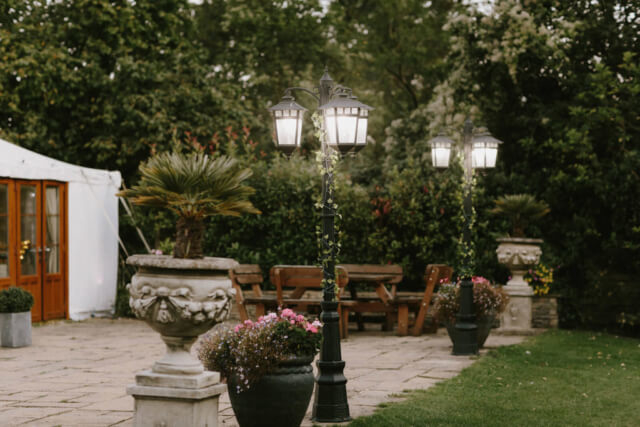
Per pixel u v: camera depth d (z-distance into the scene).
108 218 15.30
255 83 24.56
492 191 15.15
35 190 14.09
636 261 14.20
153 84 19.64
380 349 11.23
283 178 15.44
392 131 20.33
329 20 27.19
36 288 14.09
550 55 14.87
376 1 30.19
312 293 14.80
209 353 6.01
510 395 7.68
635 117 14.41
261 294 13.57
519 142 15.42
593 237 14.55
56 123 19.77
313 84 25.47
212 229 15.57
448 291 10.96
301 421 6.21
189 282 4.97
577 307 14.57
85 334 12.81
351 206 14.95
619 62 15.26
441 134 11.16
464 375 8.81
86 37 20.72
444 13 29.98
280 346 5.88
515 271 13.81
